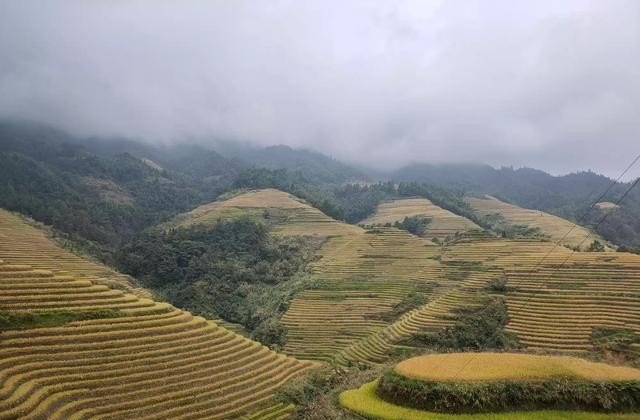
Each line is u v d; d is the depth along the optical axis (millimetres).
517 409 29703
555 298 62594
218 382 45312
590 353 47750
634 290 60688
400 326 67500
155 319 49781
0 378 34688
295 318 81875
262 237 129875
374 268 100812
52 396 35438
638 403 29719
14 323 41562
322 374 49969
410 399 31422
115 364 41625
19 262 94938
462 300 68062
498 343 55531
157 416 37844
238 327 91750
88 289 49938
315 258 117250
